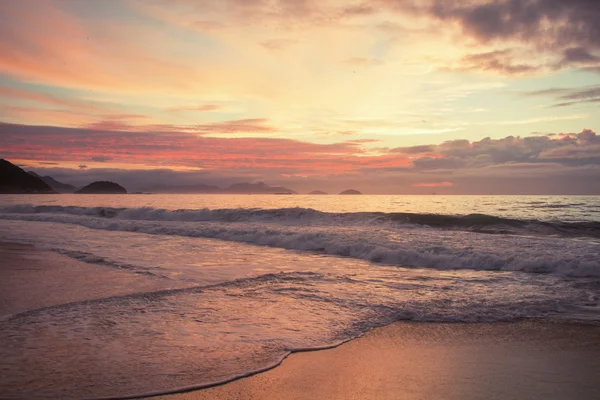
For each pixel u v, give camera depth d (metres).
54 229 17.14
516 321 5.57
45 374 3.55
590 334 5.05
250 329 4.95
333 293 6.84
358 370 3.91
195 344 4.39
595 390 3.50
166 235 15.55
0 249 11.09
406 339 4.82
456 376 3.80
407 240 12.75
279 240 13.56
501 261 9.58
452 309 6.03
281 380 3.64
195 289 6.86
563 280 8.11
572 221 19.20
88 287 6.82
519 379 3.74
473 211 30.39
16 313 5.34
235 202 61.59
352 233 14.45
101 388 3.33
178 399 3.22
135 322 5.05
